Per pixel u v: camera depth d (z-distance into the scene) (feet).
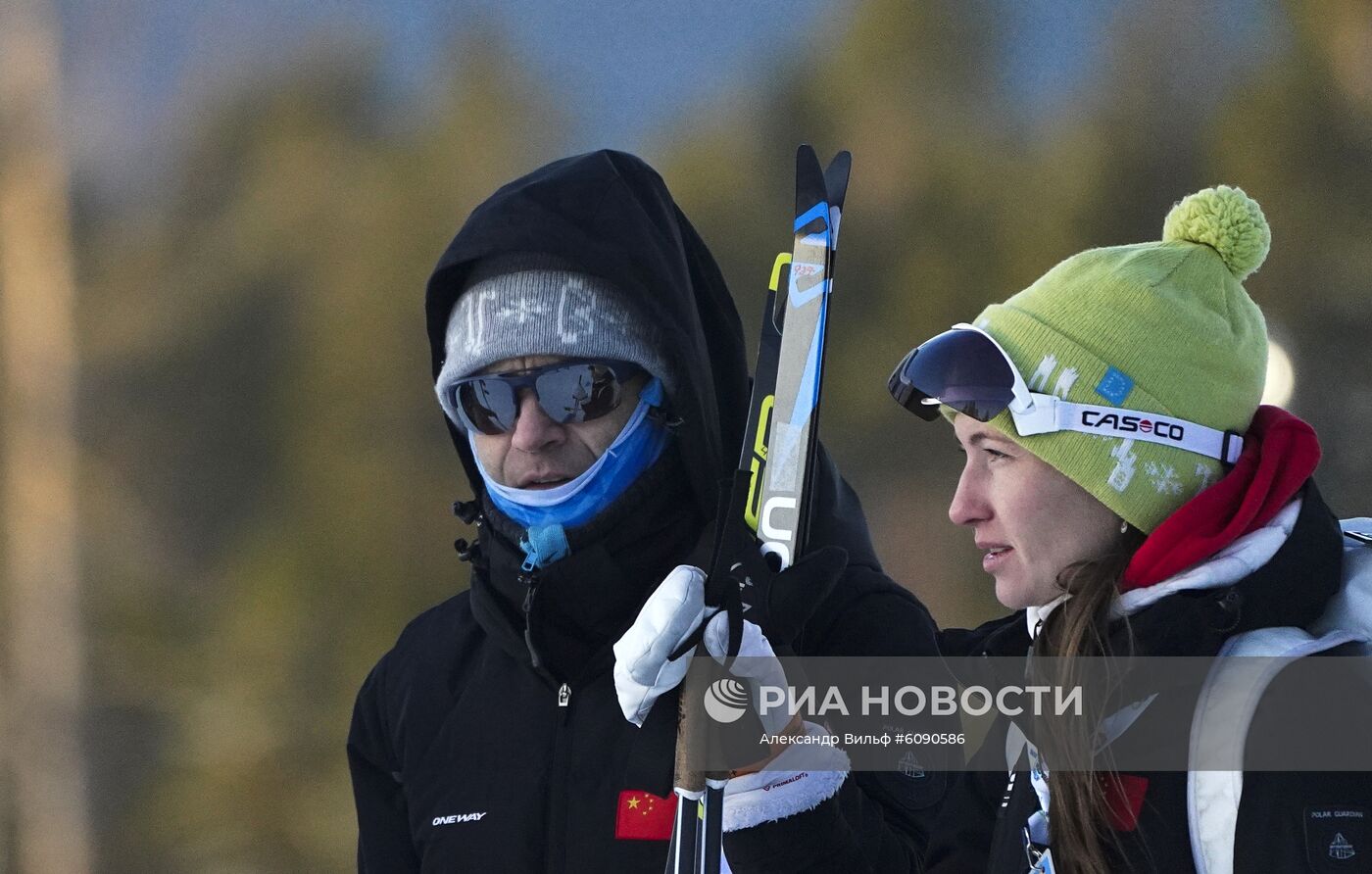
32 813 183.62
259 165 299.79
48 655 200.34
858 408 235.81
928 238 265.13
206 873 174.40
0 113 231.50
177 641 215.51
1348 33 264.31
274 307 277.85
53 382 218.79
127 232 297.74
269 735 190.60
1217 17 285.43
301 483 245.86
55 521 211.00
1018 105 288.30
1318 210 246.06
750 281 273.13
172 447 257.75
